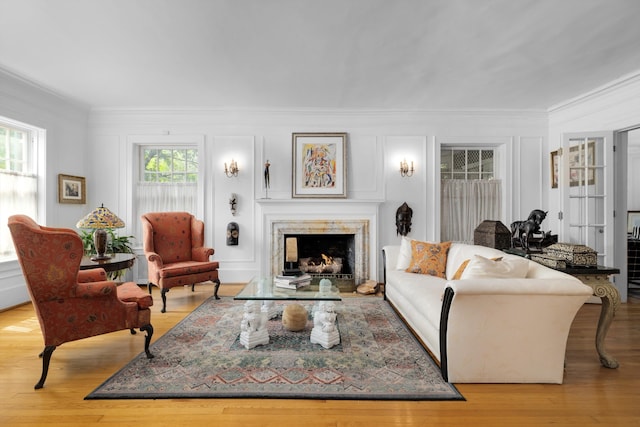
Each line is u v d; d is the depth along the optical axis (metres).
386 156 4.77
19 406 1.79
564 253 2.53
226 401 1.84
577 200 4.01
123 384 2.00
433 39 2.73
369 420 1.69
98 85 3.76
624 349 2.57
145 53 2.98
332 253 5.03
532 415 1.74
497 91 3.96
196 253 4.08
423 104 4.46
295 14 2.38
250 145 4.75
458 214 4.88
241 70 3.35
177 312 3.44
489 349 2.03
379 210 4.77
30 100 3.76
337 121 4.76
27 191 3.85
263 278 3.29
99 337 2.75
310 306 3.68
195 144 4.82
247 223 4.76
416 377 2.10
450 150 4.96
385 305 3.72
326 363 2.29
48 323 2.00
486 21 2.46
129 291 2.49
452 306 1.99
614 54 3.00
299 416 1.72
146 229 3.79
